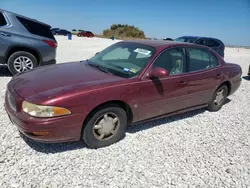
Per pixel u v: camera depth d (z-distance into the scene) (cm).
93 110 284
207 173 274
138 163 281
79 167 264
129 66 347
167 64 358
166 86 348
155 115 355
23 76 331
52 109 252
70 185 236
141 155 298
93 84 288
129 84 307
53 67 370
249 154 322
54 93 262
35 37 638
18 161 264
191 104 407
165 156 300
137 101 319
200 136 364
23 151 283
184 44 396
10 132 323
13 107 279
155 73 320
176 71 371
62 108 256
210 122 422
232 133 384
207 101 443
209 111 477
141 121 343
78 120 270
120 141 327
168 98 359
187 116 443
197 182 257
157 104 347
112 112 304
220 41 1261
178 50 381
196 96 408
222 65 463
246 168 290
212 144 342
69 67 367
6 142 298
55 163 267
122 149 308
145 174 262
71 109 262
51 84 286
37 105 251
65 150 294
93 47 1872
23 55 631
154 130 370
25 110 258
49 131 256
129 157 291
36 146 296
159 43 384
